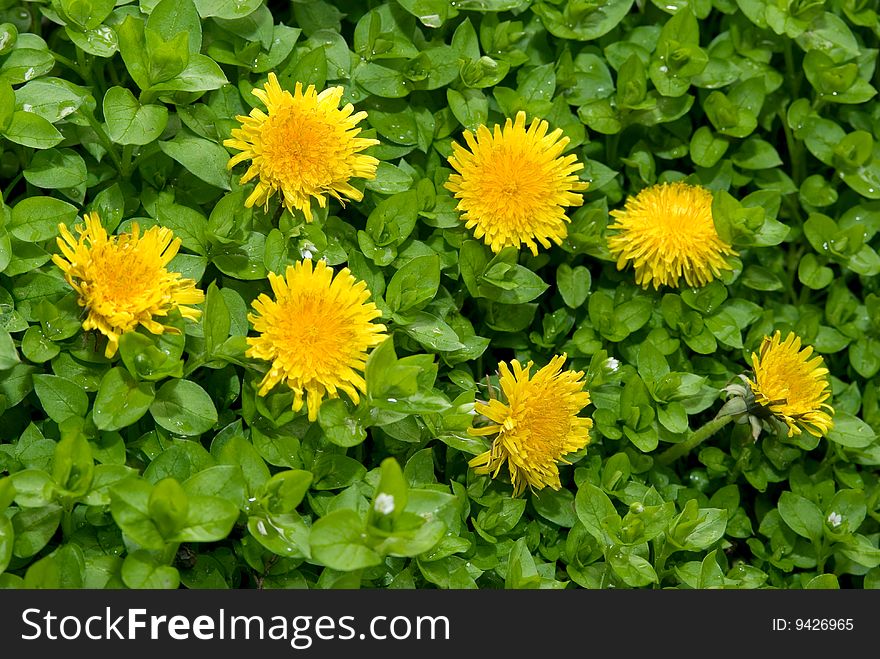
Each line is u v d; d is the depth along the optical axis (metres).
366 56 0.42
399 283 0.40
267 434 0.38
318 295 0.36
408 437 0.39
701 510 0.40
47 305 0.37
